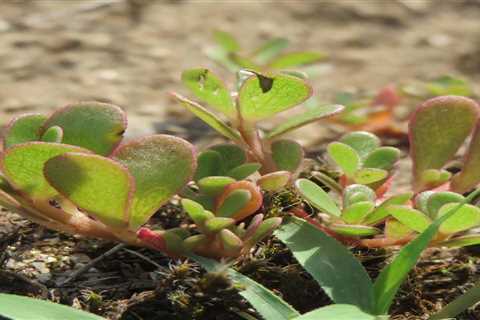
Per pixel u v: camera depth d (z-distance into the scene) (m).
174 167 0.27
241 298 0.28
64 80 0.42
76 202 0.27
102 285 0.29
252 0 0.53
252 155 0.30
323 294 0.28
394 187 0.34
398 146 0.37
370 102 0.38
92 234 0.28
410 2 0.54
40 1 0.51
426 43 0.49
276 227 0.28
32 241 0.30
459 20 0.52
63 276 0.29
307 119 0.29
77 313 0.26
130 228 0.28
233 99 0.30
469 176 0.30
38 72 0.42
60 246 0.30
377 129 0.38
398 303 0.28
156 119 0.39
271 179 0.28
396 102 0.38
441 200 0.28
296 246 0.28
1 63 0.43
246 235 0.27
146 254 0.30
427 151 0.30
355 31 0.50
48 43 0.45
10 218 0.31
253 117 0.29
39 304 0.26
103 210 0.27
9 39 0.45
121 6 0.50
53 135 0.27
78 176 0.26
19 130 0.28
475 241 0.28
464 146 0.37
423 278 0.29
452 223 0.28
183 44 0.47
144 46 0.46
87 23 0.48
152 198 0.27
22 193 0.28
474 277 0.29
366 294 0.27
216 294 0.27
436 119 0.30
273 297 0.27
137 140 0.27
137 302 0.28
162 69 0.44
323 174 0.30
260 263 0.29
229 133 0.29
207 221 0.27
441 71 0.45
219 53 0.40
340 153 0.29
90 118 0.28
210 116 0.29
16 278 0.29
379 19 0.51
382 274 0.27
